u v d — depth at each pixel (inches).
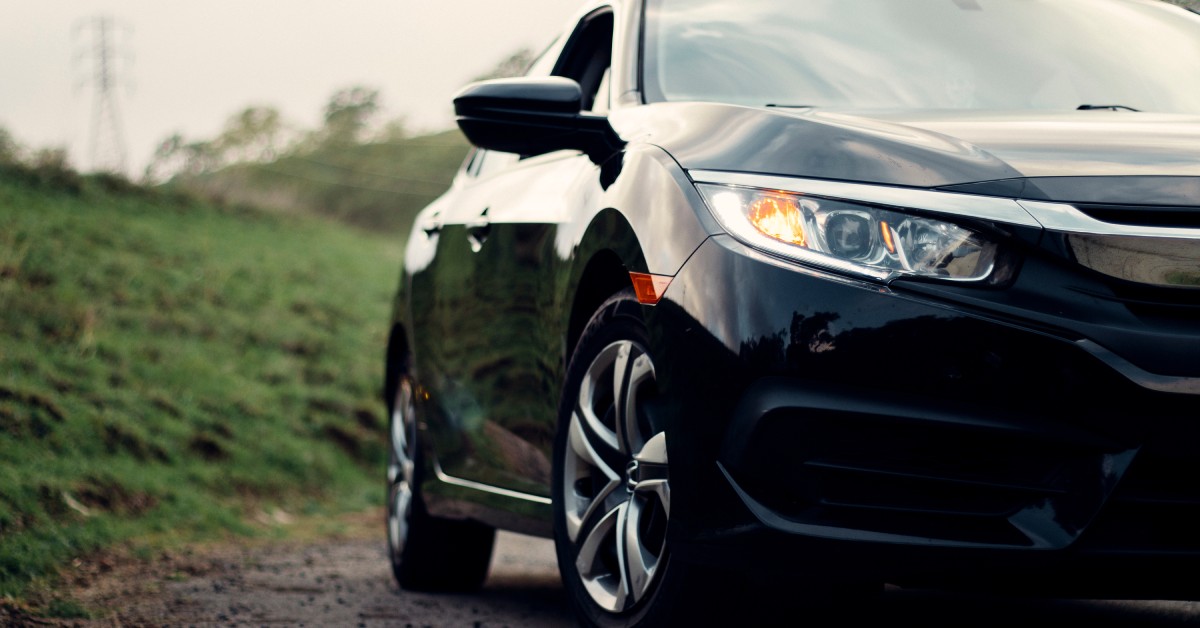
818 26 115.4
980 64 111.4
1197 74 112.1
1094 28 119.0
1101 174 76.5
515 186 126.6
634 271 87.5
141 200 567.2
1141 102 107.3
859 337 74.7
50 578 149.1
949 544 74.8
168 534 192.4
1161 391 71.3
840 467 75.4
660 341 83.4
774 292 77.0
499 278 121.0
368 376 370.0
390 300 497.4
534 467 113.3
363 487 273.9
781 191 80.2
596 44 126.3
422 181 1593.3
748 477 77.5
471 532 144.3
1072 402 72.1
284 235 598.2
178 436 255.0
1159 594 74.9
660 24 116.6
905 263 75.3
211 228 549.6
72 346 297.0
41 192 502.3
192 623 121.5
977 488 75.2
